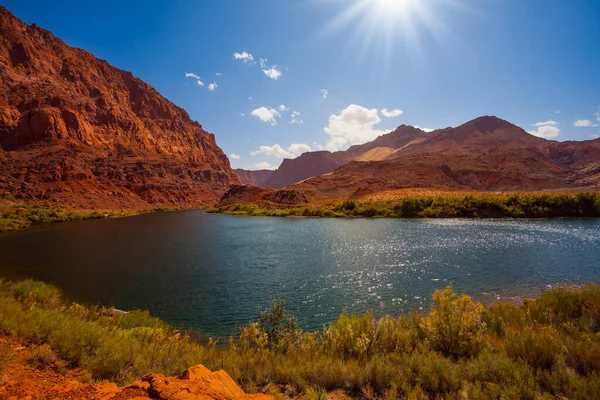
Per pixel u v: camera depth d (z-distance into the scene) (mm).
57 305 11188
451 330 6297
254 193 128875
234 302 17344
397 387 4656
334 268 24250
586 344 5145
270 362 6121
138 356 5766
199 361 6027
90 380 4859
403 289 18234
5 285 12125
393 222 58312
